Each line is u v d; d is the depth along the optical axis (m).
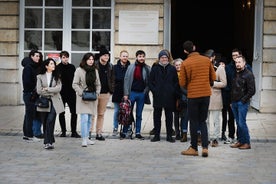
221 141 13.73
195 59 11.97
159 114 13.58
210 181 9.81
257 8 18.41
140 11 18.38
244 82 12.54
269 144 13.37
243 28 22.28
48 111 12.41
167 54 13.50
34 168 10.67
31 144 13.03
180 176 10.15
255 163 11.30
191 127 12.00
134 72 13.89
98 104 13.62
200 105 11.95
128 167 10.83
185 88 12.82
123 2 18.42
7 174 10.19
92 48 18.75
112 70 13.72
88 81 12.74
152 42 18.38
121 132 13.97
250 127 15.61
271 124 16.11
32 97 12.70
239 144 12.88
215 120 13.14
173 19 25.64
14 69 18.92
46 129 12.47
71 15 18.78
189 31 27.83
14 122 15.84
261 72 18.12
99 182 9.66
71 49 18.86
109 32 18.64
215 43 27.62
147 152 12.30
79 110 12.83
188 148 12.45
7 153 12.01
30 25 18.94
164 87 13.40
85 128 12.83
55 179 9.85
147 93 13.99
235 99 12.64
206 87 11.91
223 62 13.16
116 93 14.10
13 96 18.92
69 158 11.58
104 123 15.98
